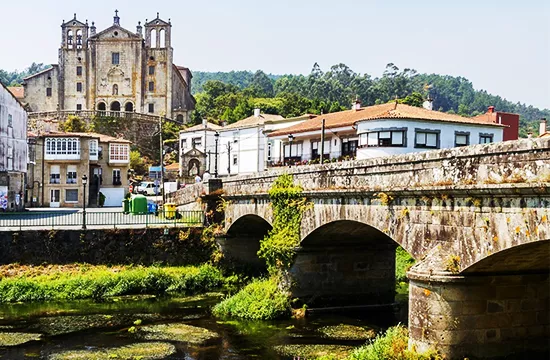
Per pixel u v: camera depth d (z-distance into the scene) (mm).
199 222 47469
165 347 26797
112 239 44781
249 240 46000
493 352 18891
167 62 130000
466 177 17891
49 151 81062
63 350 26516
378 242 33844
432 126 49188
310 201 30109
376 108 56000
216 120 134250
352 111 61500
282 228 32969
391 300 34062
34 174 80750
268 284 34562
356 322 30641
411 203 20922
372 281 33781
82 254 44125
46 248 43625
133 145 122312
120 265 44406
